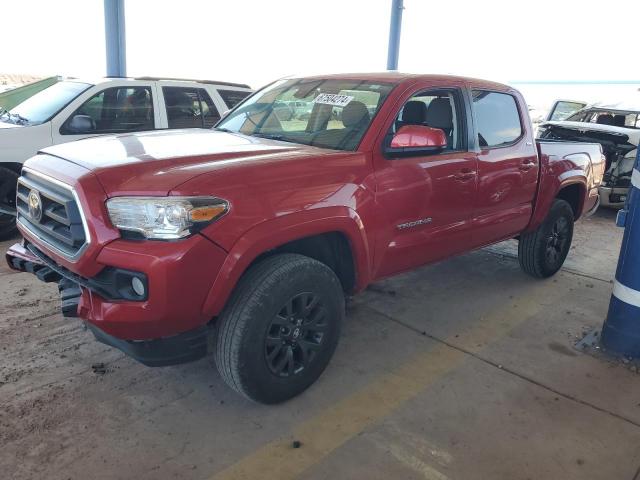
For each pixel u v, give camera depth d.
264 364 2.79
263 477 2.49
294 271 2.77
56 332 3.70
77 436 2.69
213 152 2.85
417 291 4.82
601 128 8.33
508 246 6.39
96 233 2.42
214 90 7.05
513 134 4.43
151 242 2.36
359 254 3.12
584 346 3.90
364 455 2.66
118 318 2.40
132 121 6.27
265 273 2.71
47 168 2.81
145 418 2.86
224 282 2.49
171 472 2.49
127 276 2.41
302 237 2.79
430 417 2.99
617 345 3.77
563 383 3.40
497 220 4.31
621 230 7.59
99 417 2.84
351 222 3.00
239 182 2.57
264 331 2.72
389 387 3.27
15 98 8.48
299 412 2.98
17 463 2.48
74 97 5.90
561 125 8.70
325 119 3.51
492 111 4.22
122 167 2.54
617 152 8.09
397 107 3.40
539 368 3.58
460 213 3.91
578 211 5.52
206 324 2.70
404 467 2.59
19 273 4.70
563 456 2.73
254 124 3.82
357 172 3.08
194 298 2.44
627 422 3.03
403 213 3.41
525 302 4.69
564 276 5.43
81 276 2.54
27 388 3.05
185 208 2.36
